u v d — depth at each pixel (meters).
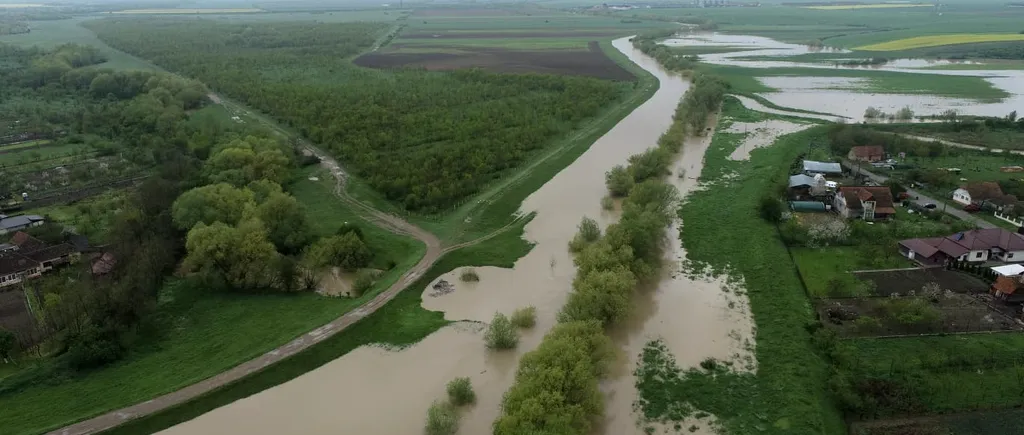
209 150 145.38
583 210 118.25
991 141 152.88
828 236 99.94
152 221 106.06
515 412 57.75
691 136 166.50
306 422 64.31
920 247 92.62
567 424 55.84
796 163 139.25
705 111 181.25
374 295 87.31
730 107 196.75
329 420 64.44
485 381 69.75
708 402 65.31
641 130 172.38
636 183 123.12
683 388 67.56
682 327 78.94
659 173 130.88
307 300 87.69
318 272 95.88
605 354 68.44
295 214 106.25
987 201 110.44
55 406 66.75
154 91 199.38
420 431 62.38
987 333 73.75
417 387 69.25
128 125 175.62
